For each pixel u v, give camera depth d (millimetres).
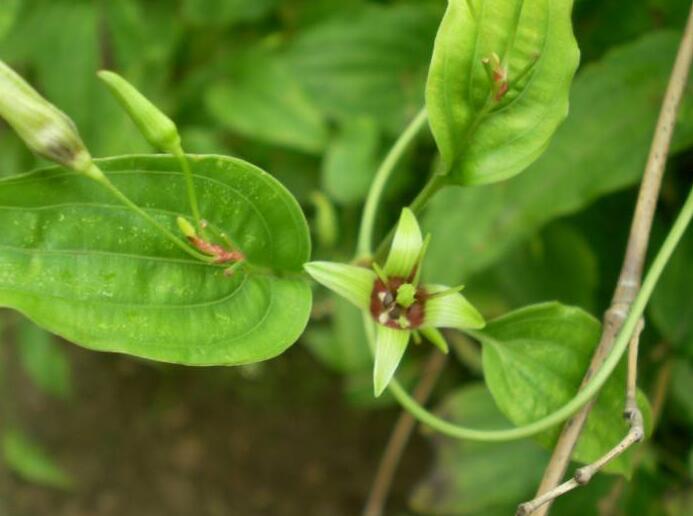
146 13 322
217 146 309
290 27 320
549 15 152
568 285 265
